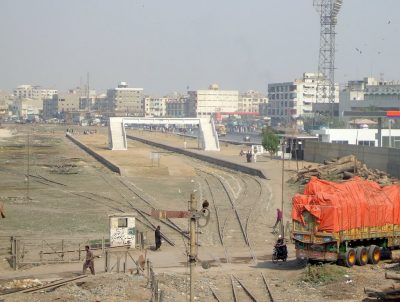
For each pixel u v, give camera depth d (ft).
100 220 184.03
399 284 100.37
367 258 122.31
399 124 437.99
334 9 589.32
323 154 339.36
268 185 259.39
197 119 490.08
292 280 112.78
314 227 119.03
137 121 489.26
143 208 207.82
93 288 103.45
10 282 108.06
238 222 179.11
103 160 385.29
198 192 249.96
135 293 100.37
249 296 102.22
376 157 277.64
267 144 384.06
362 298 99.66
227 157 399.03
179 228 169.68
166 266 124.88
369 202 123.13
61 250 138.92
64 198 231.30
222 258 132.98
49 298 96.02
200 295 102.63
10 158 410.11
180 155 458.91
